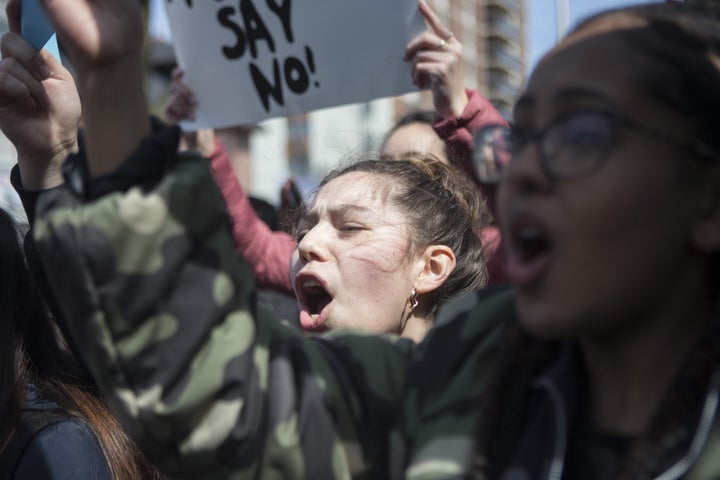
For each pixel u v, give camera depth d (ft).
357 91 7.51
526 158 2.42
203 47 7.91
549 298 2.40
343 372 3.44
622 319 2.42
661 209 2.34
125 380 3.06
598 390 2.63
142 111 3.13
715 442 2.34
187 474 3.15
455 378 3.11
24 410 5.36
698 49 2.41
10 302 5.48
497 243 6.98
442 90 7.82
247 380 3.12
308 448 3.22
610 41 2.41
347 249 5.40
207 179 3.12
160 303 3.01
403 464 3.28
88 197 3.08
